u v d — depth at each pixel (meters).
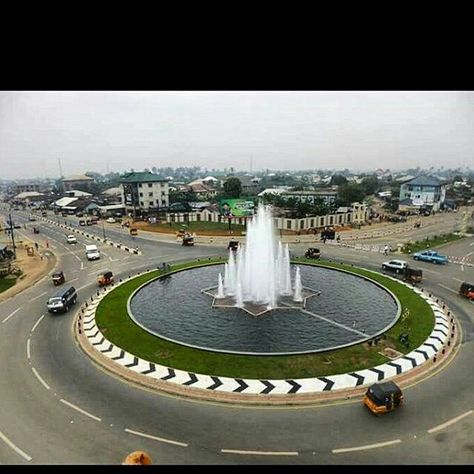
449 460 16.31
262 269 43.03
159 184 111.00
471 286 37.75
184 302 36.28
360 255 57.94
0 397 21.56
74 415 19.75
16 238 80.44
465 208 132.38
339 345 26.77
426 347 26.48
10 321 33.34
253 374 23.03
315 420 19.03
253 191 150.25
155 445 17.38
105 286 43.47
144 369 23.98
